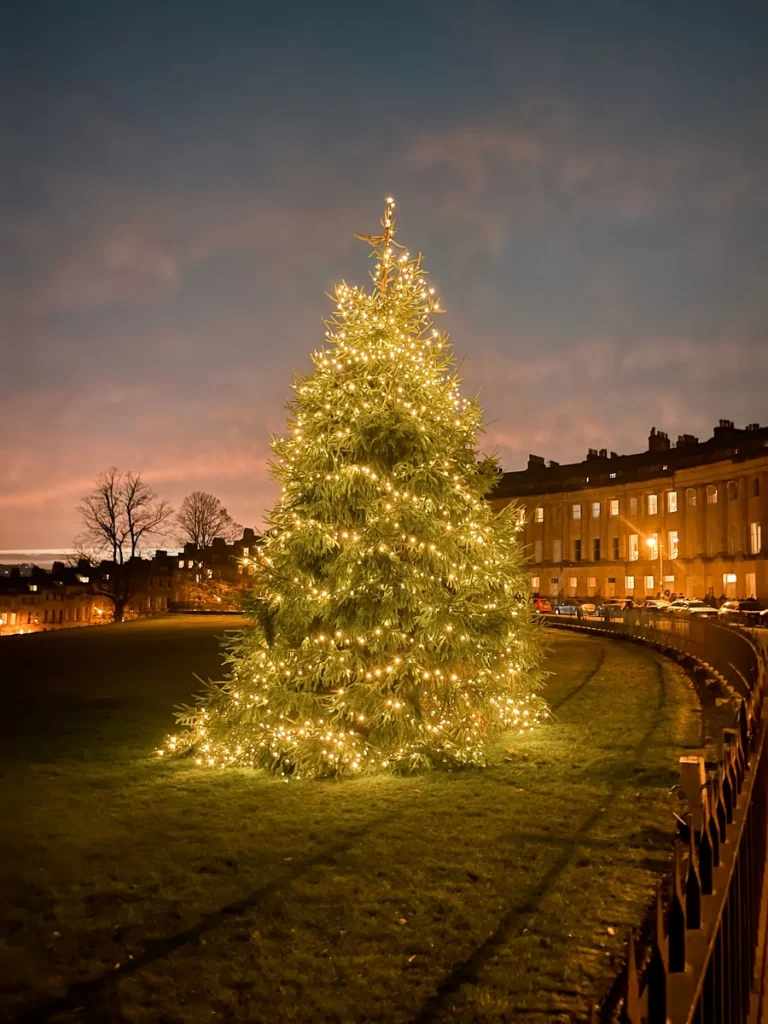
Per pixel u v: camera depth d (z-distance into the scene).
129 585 77.88
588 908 5.68
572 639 35.28
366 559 10.03
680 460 84.62
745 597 69.62
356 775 9.61
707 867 3.49
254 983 4.78
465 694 10.28
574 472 98.12
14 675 21.95
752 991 4.66
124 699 16.95
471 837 7.23
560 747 10.98
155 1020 4.43
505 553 11.41
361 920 5.55
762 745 5.93
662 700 15.35
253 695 10.27
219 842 7.23
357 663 10.05
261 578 10.57
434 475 10.37
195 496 105.62
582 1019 4.34
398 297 10.92
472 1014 4.42
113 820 7.95
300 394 10.79
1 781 9.63
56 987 4.76
